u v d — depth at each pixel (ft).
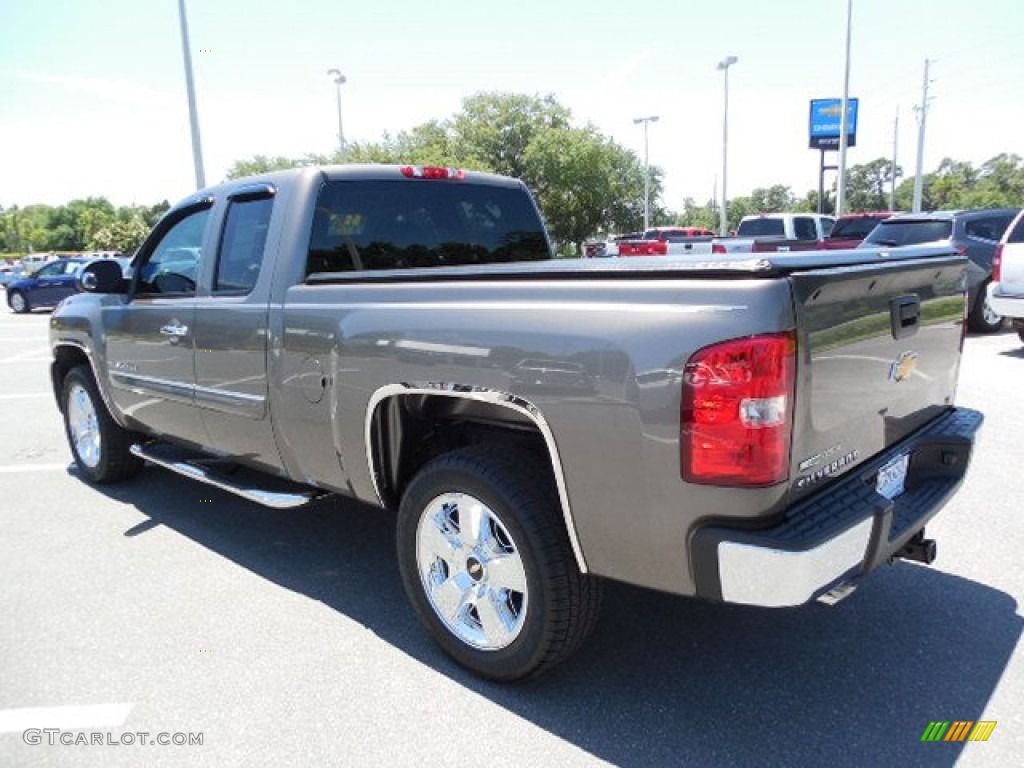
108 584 12.74
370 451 10.33
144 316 14.43
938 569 12.30
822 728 8.61
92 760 8.41
